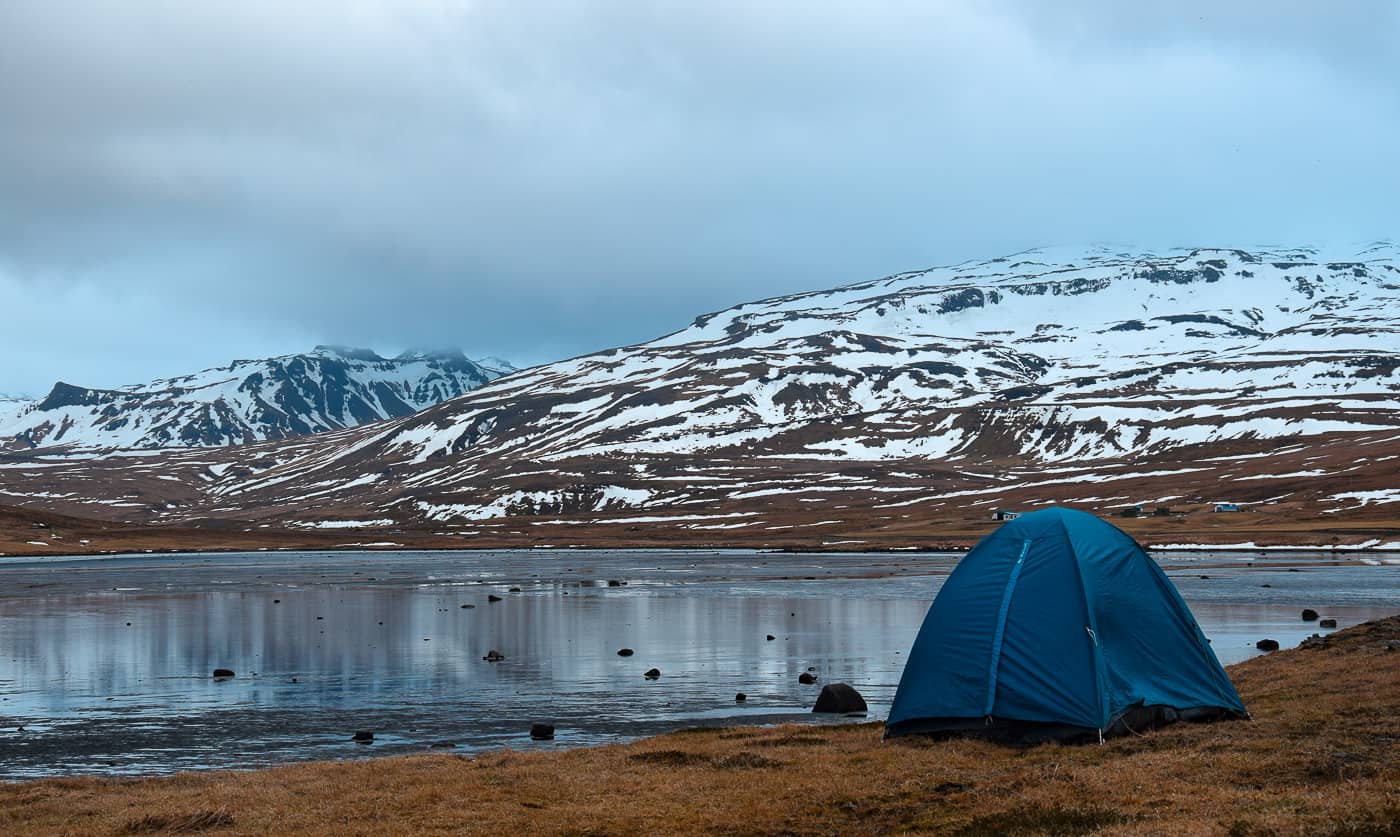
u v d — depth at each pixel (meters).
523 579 121.19
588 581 115.50
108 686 45.84
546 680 46.19
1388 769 20.11
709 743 28.66
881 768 24.03
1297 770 20.78
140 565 167.12
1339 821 17.08
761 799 22.05
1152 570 28.09
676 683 44.88
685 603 84.81
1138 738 24.69
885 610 76.88
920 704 27.38
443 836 19.89
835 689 37.72
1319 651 38.03
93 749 33.12
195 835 20.56
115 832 20.91
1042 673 25.95
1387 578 103.50
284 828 20.75
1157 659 26.66
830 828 20.08
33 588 109.88
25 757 32.09
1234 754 22.34
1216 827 17.38
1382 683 28.95
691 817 20.94
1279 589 89.81
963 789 21.84
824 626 66.50
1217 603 76.38
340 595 98.69
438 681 46.34
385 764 27.03
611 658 53.06
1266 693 30.19
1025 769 22.83
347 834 20.09
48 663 53.19
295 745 33.47
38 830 21.19
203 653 56.69
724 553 191.50
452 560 181.38
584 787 23.55
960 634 27.56
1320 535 175.38
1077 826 18.59
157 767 30.55
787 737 28.84
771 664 50.03
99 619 75.62
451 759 27.58
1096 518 28.81
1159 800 19.59
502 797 22.84
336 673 49.06
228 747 33.28
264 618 76.00
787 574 124.62
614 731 34.81
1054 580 27.09
